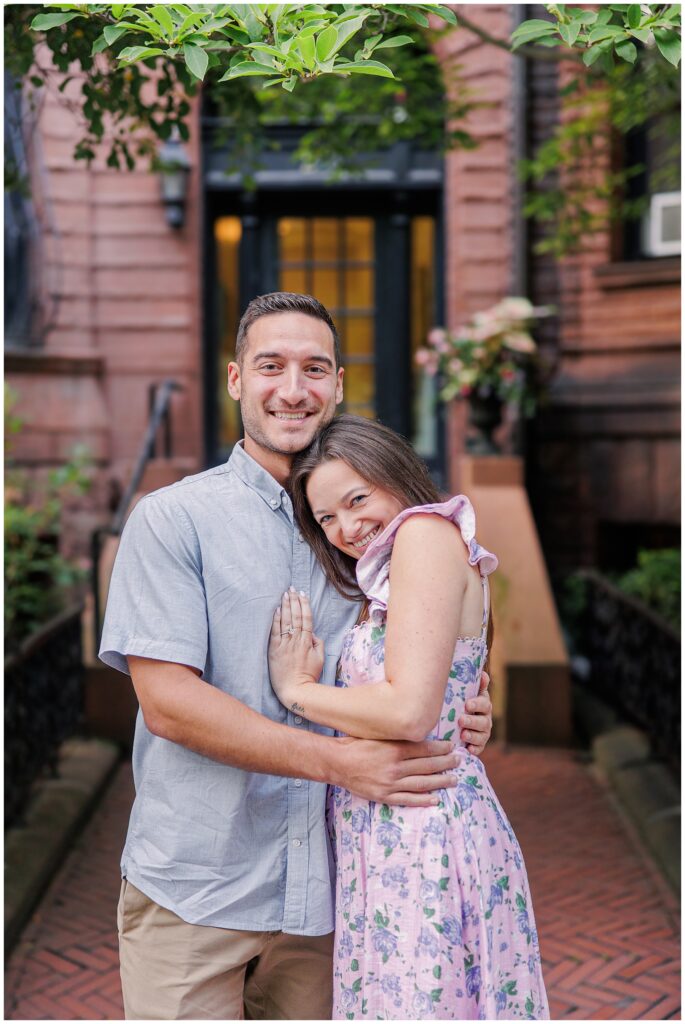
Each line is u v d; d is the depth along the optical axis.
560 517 7.34
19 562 5.62
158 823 1.83
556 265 7.36
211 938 1.79
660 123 5.82
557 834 4.40
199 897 1.80
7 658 4.05
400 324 8.05
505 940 1.78
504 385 6.41
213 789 1.80
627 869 4.02
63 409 7.27
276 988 1.97
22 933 3.52
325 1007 1.95
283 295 1.95
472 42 7.08
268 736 1.72
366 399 8.14
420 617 1.70
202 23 2.09
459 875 1.74
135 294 7.47
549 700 5.72
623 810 4.67
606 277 7.16
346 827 1.84
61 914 3.71
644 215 7.16
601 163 7.04
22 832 4.10
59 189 7.34
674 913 3.62
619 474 7.15
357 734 1.72
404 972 1.73
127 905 1.86
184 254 7.49
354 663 1.85
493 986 1.72
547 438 7.35
